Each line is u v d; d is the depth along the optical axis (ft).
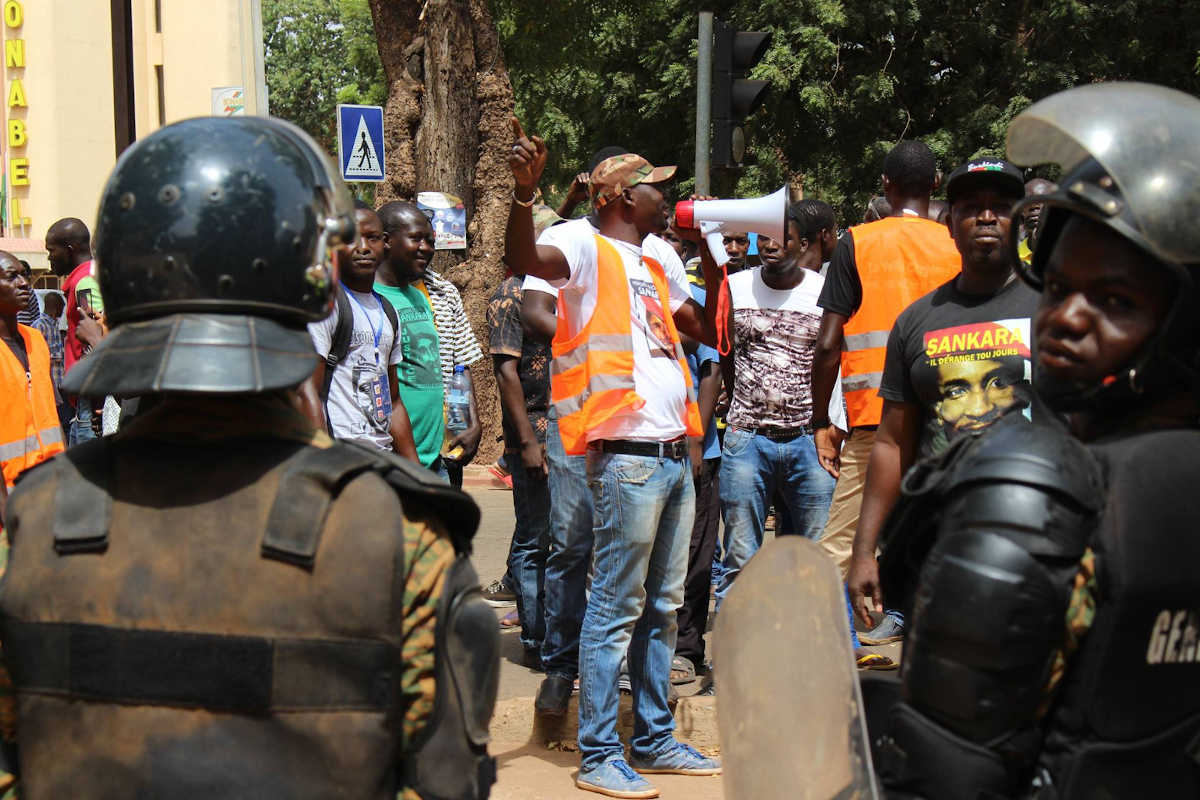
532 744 16.24
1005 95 66.69
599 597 13.79
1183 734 4.88
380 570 5.21
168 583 5.20
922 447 12.61
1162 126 4.96
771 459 18.79
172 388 5.15
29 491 5.57
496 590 24.17
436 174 42.04
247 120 5.74
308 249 5.53
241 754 5.11
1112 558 4.69
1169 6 65.72
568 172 82.12
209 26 69.31
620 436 13.32
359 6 127.34
